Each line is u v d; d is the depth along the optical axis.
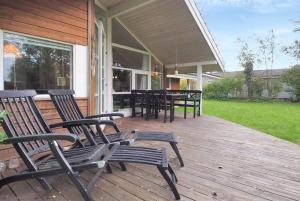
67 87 4.14
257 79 19.89
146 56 8.88
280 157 3.60
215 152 3.81
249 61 21.61
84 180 2.55
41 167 2.06
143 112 8.64
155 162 2.13
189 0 6.20
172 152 3.73
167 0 6.00
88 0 4.38
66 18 4.02
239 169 3.03
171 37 7.71
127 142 2.67
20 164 3.04
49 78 3.86
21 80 3.48
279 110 11.55
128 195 2.22
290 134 5.66
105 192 2.27
